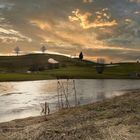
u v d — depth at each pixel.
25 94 81.12
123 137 20.98
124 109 31.92
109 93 83.62
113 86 119.38
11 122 34.62
